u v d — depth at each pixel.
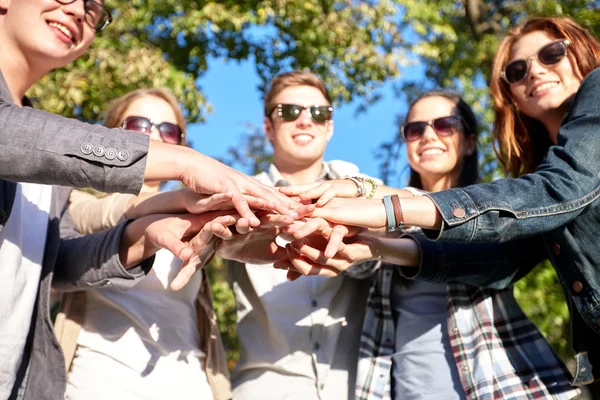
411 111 3.33
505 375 2.48
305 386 2.79
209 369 2.73
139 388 2.48
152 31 8.55
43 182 1.93
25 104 2.57
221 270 7.82
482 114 8.77
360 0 8.79
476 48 9.40
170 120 3.22
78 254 2.41
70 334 2.56
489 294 2.67
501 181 2.24
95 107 7.09
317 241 2.47
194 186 2.11
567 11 8.28
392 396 2.70
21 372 2.20
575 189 2.20
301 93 3.38
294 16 8.41
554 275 6.96
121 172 1.95
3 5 2.39
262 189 2.20
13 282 2.13
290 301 2.88
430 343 2.66
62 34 2.42
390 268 2.85
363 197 2.63
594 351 2.45
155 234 2.27
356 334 2.93
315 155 3.35
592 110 2.34
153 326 2.61
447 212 2.14
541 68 2.74
